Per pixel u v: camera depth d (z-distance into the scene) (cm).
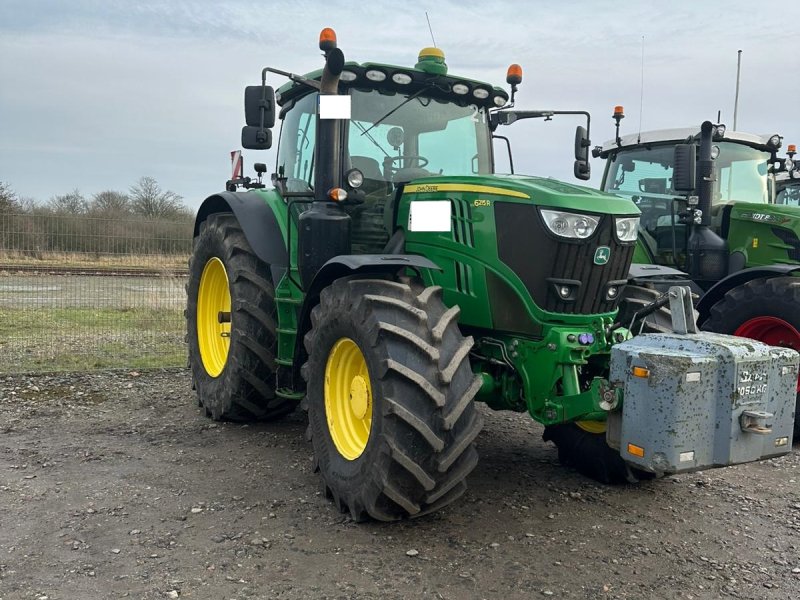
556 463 455
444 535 337
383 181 441
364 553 314
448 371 316
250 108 423
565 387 352
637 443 304
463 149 470
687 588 293
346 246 409
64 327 872
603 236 359
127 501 365
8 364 682
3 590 272
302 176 474
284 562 303
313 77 471
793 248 630
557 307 358
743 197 708
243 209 495
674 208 699
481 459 459
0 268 846
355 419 370
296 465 432
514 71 464
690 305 328
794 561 322
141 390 612
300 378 434
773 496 409
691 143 666
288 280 467
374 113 442
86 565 295
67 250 855
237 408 505
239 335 486
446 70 449
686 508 385
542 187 365
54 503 359
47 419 517
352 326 346
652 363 298
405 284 356
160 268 895
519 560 314
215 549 313
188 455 446
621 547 331
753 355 302
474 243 371
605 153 785
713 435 301
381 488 320
